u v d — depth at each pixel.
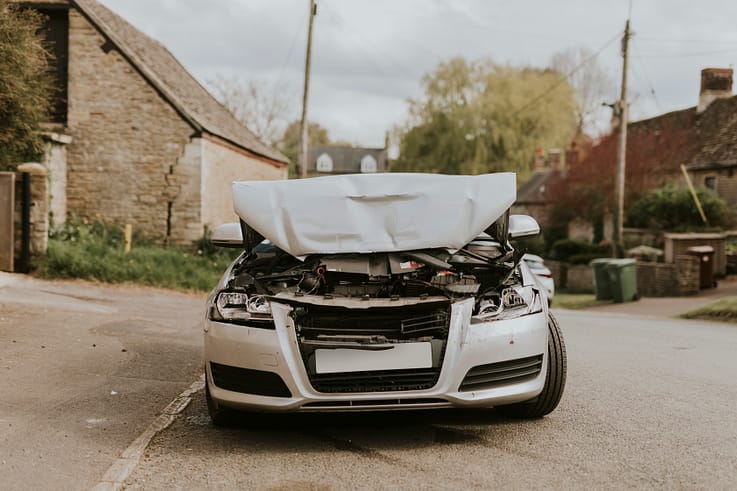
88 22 19.95
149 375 6.66
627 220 31.45
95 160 20.14
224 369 4.60
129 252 17.20
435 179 5.29
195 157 19.95
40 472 3.96
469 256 5.24
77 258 14.97
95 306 11.40
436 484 3.78
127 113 20.02
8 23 12.17
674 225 27.95
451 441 4.58
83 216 20.20
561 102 48.66
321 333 4.53
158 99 19.95
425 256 4.92
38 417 5.04
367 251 4.93
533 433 4.74
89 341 8.15
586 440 4.57
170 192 20.02
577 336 10.47
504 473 3.94
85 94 20.05
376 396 4.33
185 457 4.32
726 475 3.88
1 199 14.05
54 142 19.23
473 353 4.44
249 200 5.18
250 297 4.65
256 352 4.45
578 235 37.53
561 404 5.56
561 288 31.83
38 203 14.48
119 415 5.22
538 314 4.75
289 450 4.44
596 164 33.22
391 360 4.41
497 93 48.38
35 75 13.61
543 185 46.91
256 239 5.62
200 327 9.98
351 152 83.12
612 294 21.22
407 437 4.69
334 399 4.35
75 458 4.21
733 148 30.38
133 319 10.24
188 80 25.72
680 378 6.68
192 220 19.98
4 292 11.91
